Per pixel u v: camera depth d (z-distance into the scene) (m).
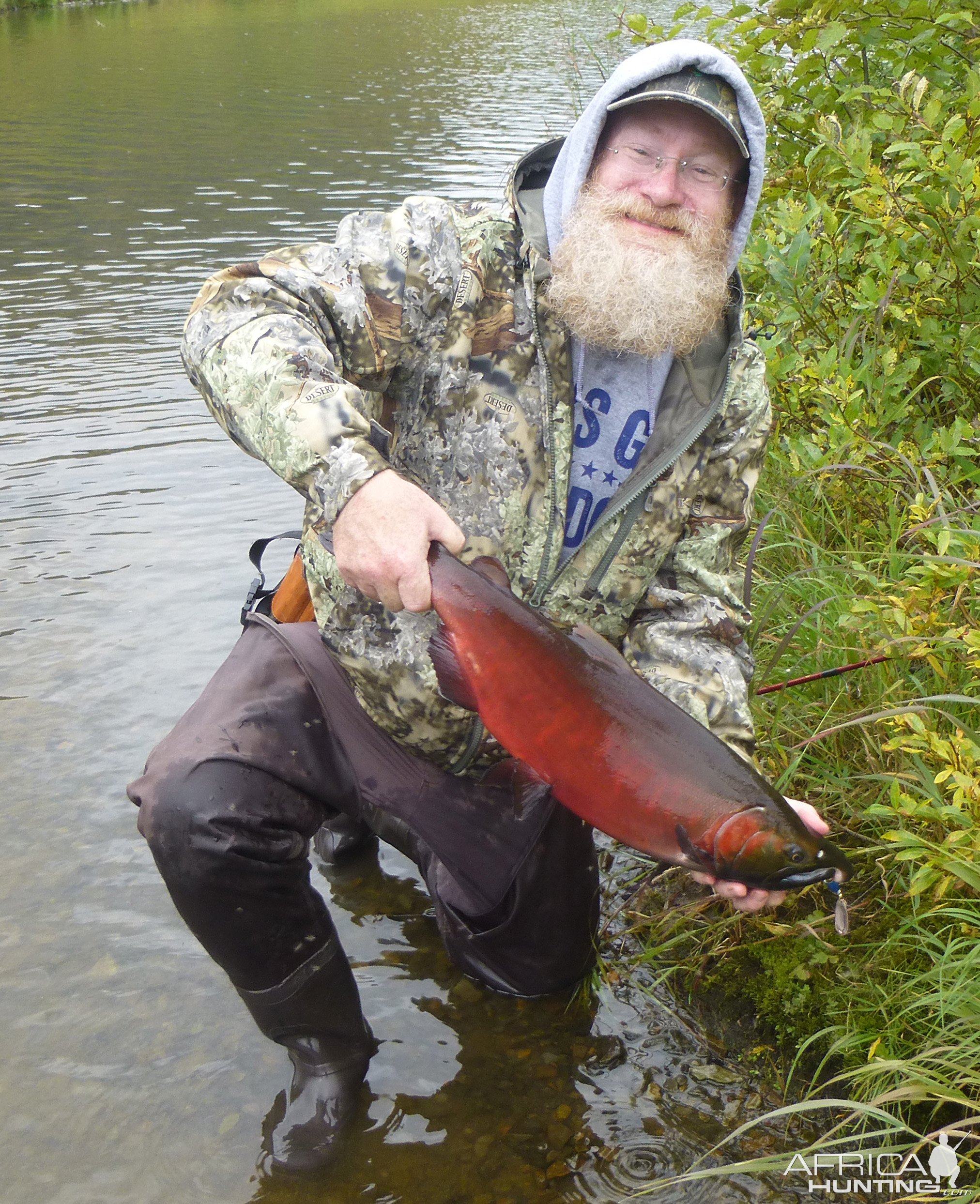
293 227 5.66
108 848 1.86
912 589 1.55
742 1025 1.56
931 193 1.99
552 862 1.53
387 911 1.81
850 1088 1.44
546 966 1.61
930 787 1.51
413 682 1.38
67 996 1.61
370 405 1.36
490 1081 1.51
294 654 1.48
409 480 1.39
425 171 6.80
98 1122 1.44
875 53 2.41
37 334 4.34
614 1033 1.58
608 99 1.31
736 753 1.23
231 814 1.35
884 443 1.95
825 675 1.68
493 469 1.36
